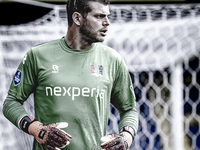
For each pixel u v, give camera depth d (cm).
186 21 1410
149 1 1372
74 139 521
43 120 533
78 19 528
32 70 543
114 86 579
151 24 1381
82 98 527
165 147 1558
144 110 1744
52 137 493
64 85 525
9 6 1327
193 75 1612
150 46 1420
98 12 517
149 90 1748
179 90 1549
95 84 534
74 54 540
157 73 1773
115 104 601
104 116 552
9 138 1020
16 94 550
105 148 506
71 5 534
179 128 1557
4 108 553
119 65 572
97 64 546
